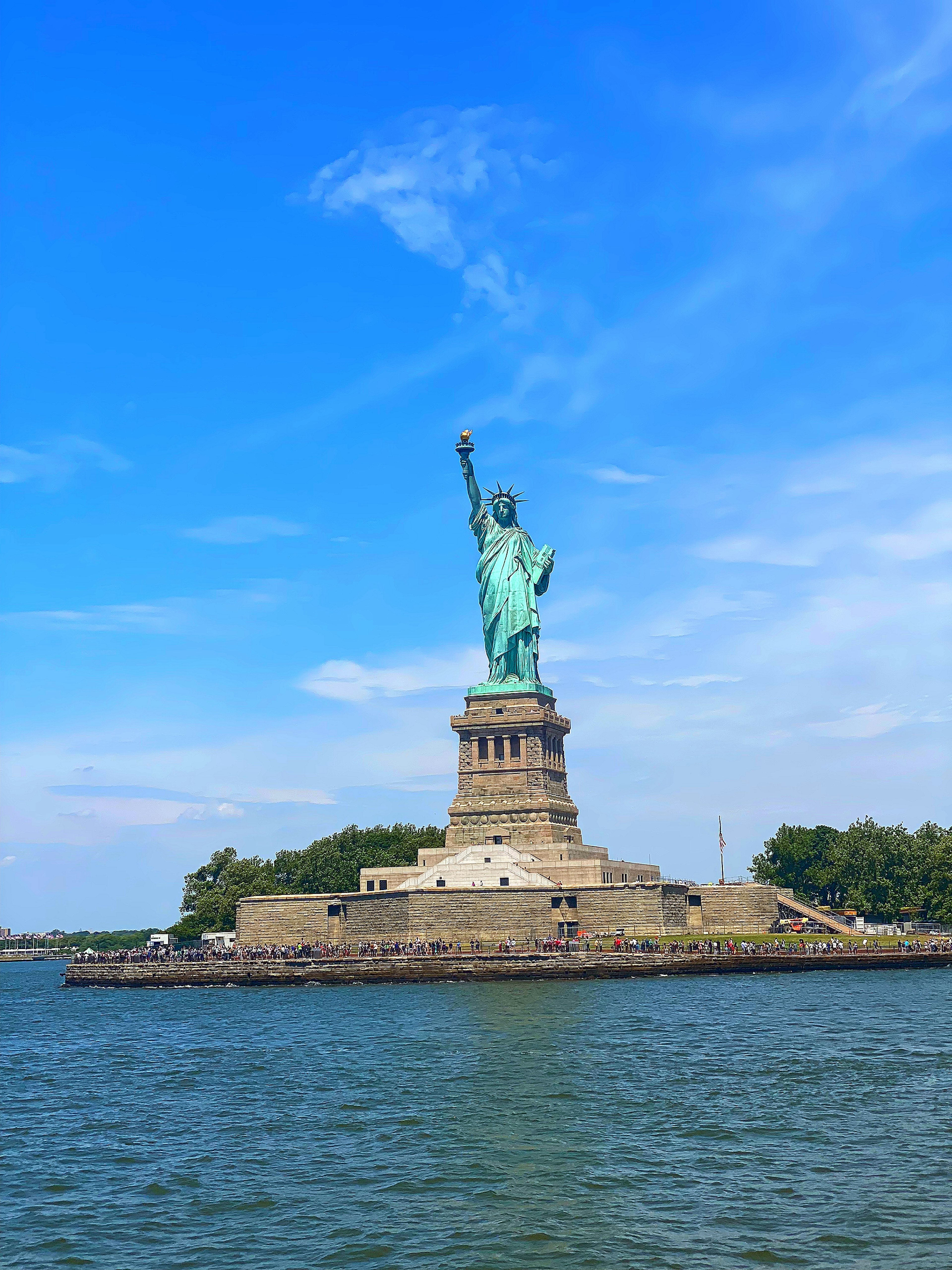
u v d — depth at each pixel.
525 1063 107.94
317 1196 67.88
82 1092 103.81
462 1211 64.38
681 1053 110.94
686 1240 59.06
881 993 158.38
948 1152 72.12
